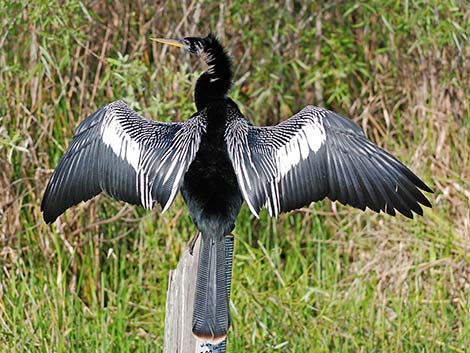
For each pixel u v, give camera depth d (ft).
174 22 43.24
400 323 36.29
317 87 44.06
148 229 39.75
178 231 40.11
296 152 23.57
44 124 40.42
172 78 40.83
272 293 37.76
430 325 37.11
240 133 23.67
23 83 40.16
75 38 40.04
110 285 39.19
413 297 38.58
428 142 43.37
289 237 41.78
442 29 42.96
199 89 25.58
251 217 41.55
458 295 39.06
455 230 41.32
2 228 39.27
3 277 38.04
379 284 39.09
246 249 40.60
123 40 42.78
